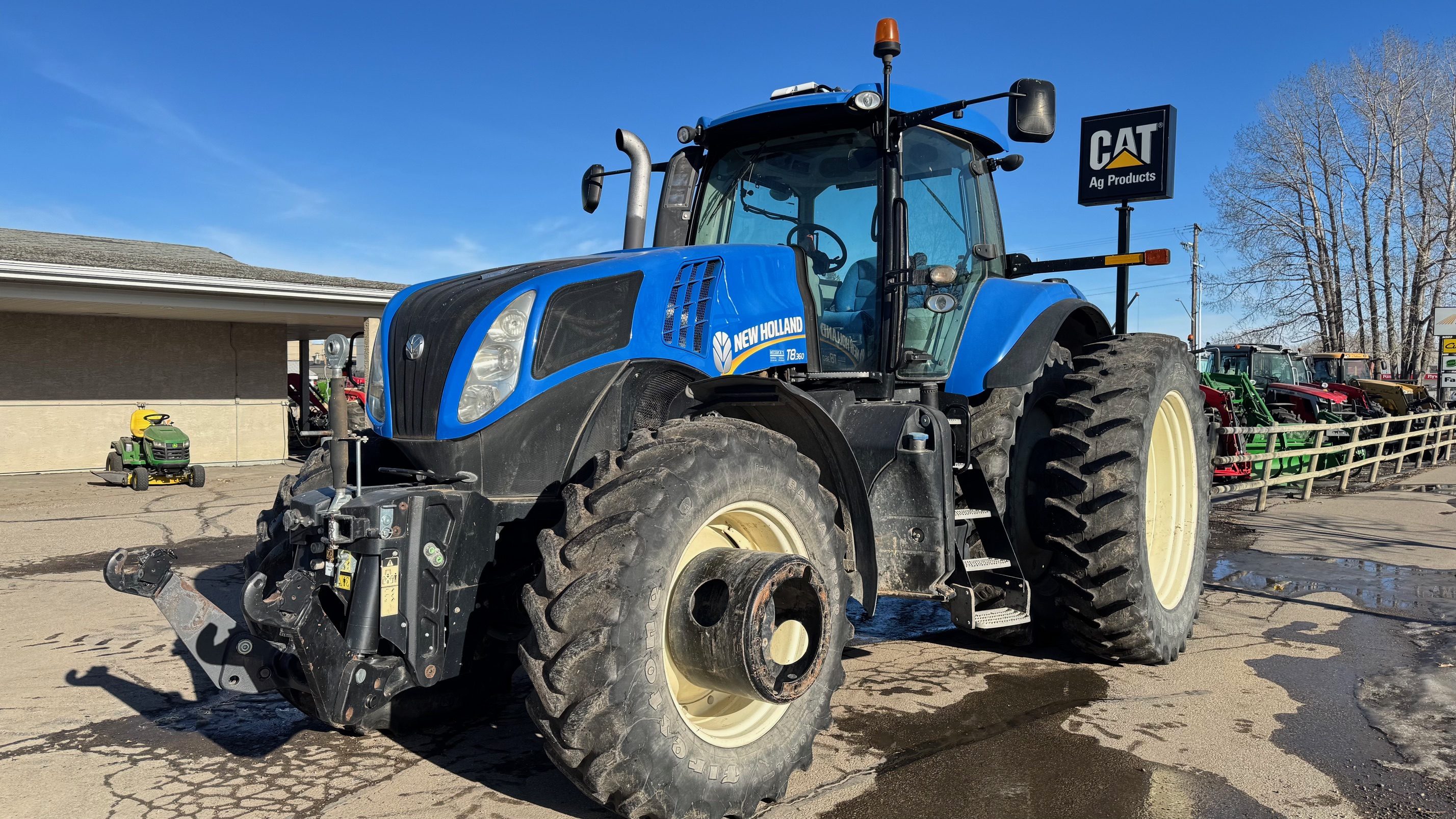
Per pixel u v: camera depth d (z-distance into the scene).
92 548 8.02
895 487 3.71
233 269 15.26
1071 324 5.29
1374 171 35.56
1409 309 35.59
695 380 3.54
